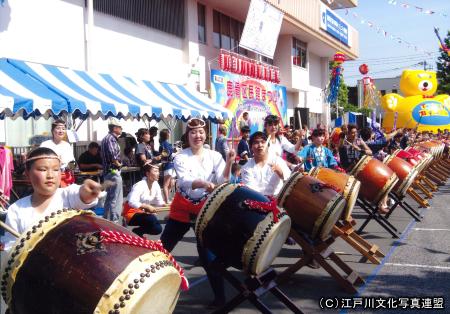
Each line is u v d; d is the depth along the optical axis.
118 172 8.05
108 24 12.37
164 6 14.61
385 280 5.12
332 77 23.02
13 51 9.61
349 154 8.46
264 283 3.74
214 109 12.27
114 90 10.04
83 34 11.42
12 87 7.62
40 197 2.83
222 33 18.23
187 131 4.50
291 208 4.64
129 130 12.96
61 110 7.87
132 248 2.33
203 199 4.36
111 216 7.99
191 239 7.28
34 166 2.77
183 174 4.36
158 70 14.33
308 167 6.66
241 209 3.51
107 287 2.16
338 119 22.92
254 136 4.89
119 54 12.75
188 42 15.53
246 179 4.93
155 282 2.24
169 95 11.86
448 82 35.34
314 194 4.59
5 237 2.83
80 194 2.78
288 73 22.77
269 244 3.45
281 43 22.81
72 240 2.27
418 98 28.44
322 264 4.80
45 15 10.36
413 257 6.04
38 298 2.22
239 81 17.50
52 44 10.55
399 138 14.20
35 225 2.35
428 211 9.45
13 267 2.27
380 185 6.45
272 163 4.95
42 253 2.26
